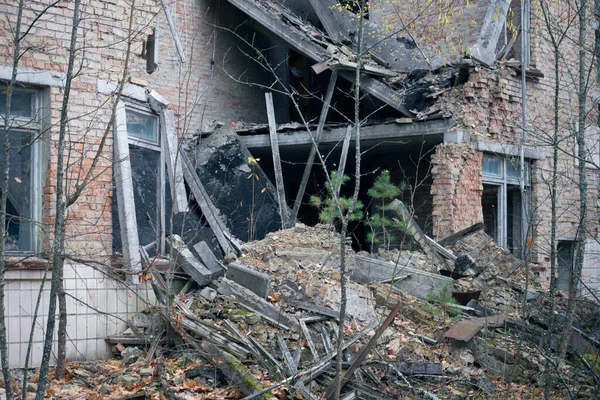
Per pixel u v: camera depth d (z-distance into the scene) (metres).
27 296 7.95
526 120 14.44
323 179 16.98
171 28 13.77
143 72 10.12
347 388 7.90
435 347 9.22
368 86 14.13
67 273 8.25
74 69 8.80
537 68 15.04
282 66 17.77
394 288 10.23
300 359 8.26
